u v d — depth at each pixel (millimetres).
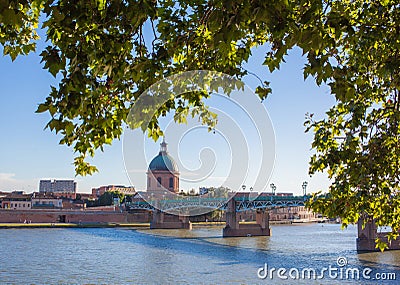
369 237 58625
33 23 7668
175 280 36531
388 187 8742
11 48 7551
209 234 92875
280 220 176750
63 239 75688
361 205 8922
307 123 9406
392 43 6773
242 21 4211
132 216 129000
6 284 34844
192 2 6992
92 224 118125
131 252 57094
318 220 179750
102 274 39719
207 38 7379
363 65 7836
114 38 5125
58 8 4590
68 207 145375
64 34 4703
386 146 8391
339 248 62625
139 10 4754
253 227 90625
